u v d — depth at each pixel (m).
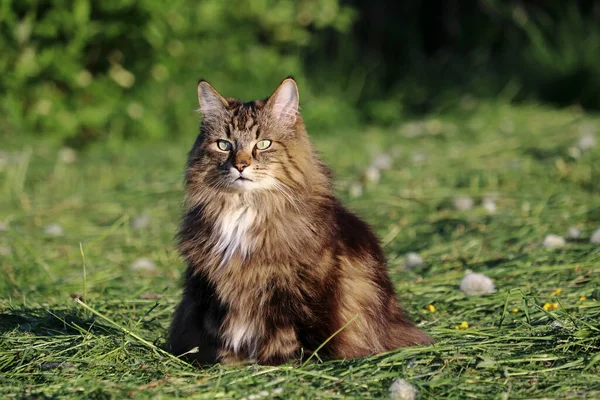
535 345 6.13
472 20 20.66
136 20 14.38
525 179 11.36
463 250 9.06
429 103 18.41
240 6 16.30
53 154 13.80
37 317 7.09
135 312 7.50
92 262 9.18
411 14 20.97
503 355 5.92
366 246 6.43
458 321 7.00
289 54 18.80
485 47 20.11
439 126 15.31
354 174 12.25
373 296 6.22
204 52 15.78
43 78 14.53
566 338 6.17
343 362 5.79
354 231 6.42
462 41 20.62
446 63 19.88
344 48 19.97
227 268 5.97
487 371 5.66
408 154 13.34
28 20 13.87
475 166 12.23
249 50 16.83
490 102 16.94
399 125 16.59
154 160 13.61
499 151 12.95
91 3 14.27
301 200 6.07
